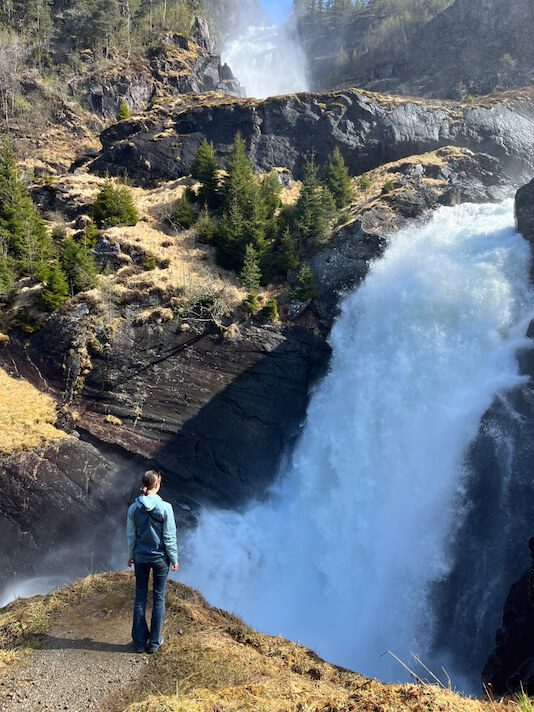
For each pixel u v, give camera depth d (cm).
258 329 3275
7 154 4522
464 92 8562
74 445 2769
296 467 3056
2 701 746
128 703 752
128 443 2906
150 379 3112
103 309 3250
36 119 7700
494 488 2162
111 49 8850
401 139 5194
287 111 5459
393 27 11038
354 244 3472
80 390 3073
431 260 3127
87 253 3594
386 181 4662
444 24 10156
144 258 3688
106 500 2694
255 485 2975
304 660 926
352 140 5291
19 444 2686
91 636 917
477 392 2478
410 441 2694
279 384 3192
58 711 732
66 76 8319
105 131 5894
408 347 2941
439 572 2234
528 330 2461
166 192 4966
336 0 14400
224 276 3641
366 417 2908
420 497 2483
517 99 5591
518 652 1566
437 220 3634
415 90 9431
